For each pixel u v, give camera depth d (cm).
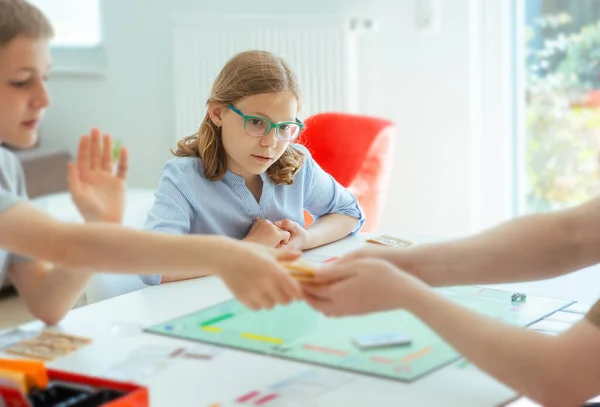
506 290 189
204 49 456
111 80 499
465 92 414
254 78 216
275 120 218
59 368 145
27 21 146
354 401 131
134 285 266
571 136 414
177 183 225
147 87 491
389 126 329
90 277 173
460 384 138
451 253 162
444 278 162
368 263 142
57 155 473
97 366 146
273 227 223
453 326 137
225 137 223
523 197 427
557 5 407
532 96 418
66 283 169
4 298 413
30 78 148
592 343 134
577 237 159
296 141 330
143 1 483
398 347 152
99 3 494
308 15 433
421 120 424
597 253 159
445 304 139
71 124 514
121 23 490
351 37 423
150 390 136
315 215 250
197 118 465
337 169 329
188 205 225
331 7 434
